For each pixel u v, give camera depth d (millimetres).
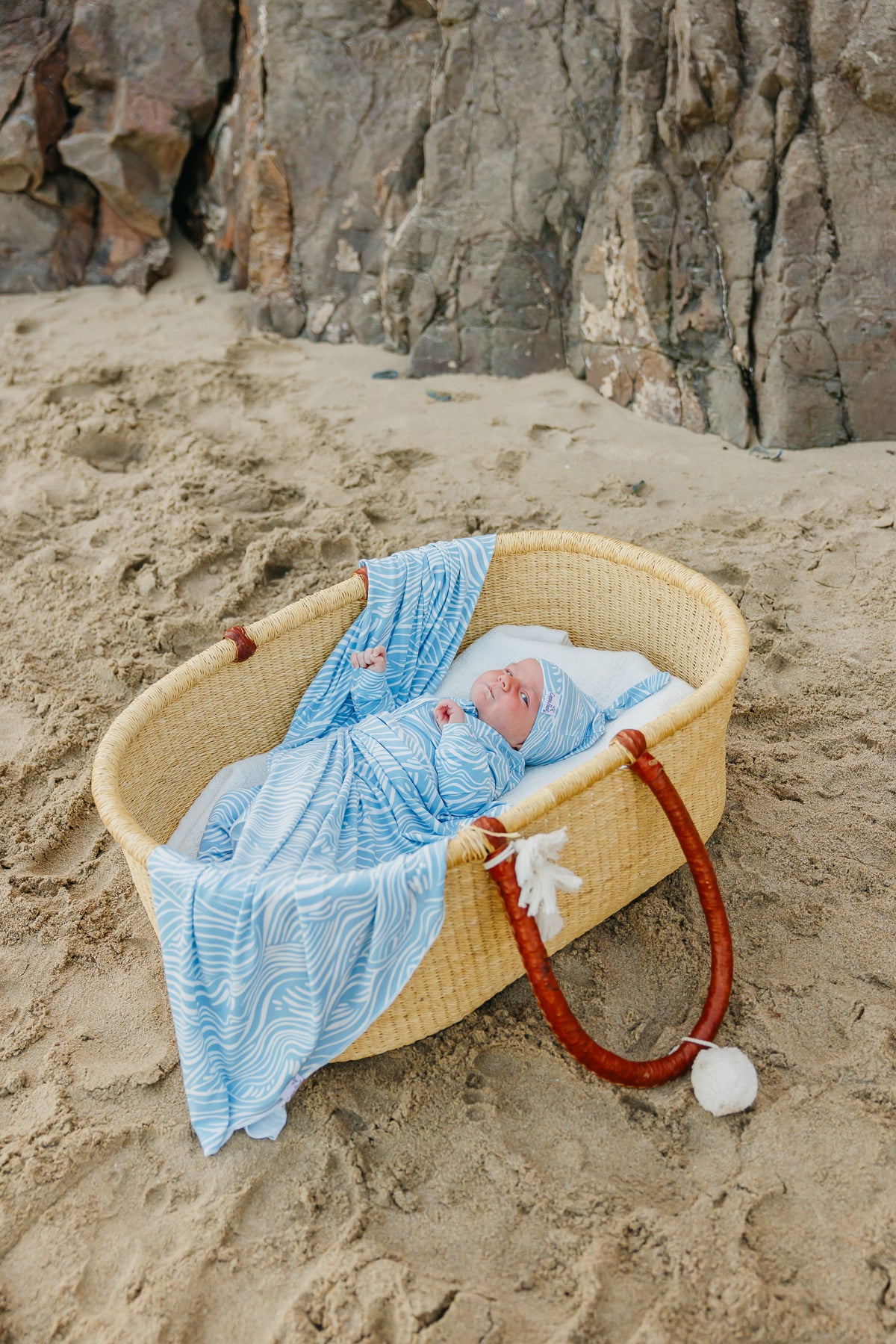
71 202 5855
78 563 3840
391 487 4152
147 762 2486
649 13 4375
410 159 5113
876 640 3236
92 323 5531
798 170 4148
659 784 2109
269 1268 1801
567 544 3008
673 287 4465
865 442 4312
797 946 2330
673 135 4375
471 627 3221
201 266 6113
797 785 2766
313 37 5141
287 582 3717
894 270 4145
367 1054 2098
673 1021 2211
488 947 2104
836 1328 1664
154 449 4434
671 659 2973
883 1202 1825
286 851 2270
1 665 3389
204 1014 2002
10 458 4371
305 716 2887
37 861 2707
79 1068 2166
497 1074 2115
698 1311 1687
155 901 1962
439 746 2619
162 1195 1934
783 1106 1990
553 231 4875
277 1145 2000
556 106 4719
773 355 4285
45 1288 1798
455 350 5020
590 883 2238
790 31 4109
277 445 4457
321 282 5383
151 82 5586
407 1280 1749
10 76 5465
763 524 3834
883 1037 2090
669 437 4473
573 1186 1894
